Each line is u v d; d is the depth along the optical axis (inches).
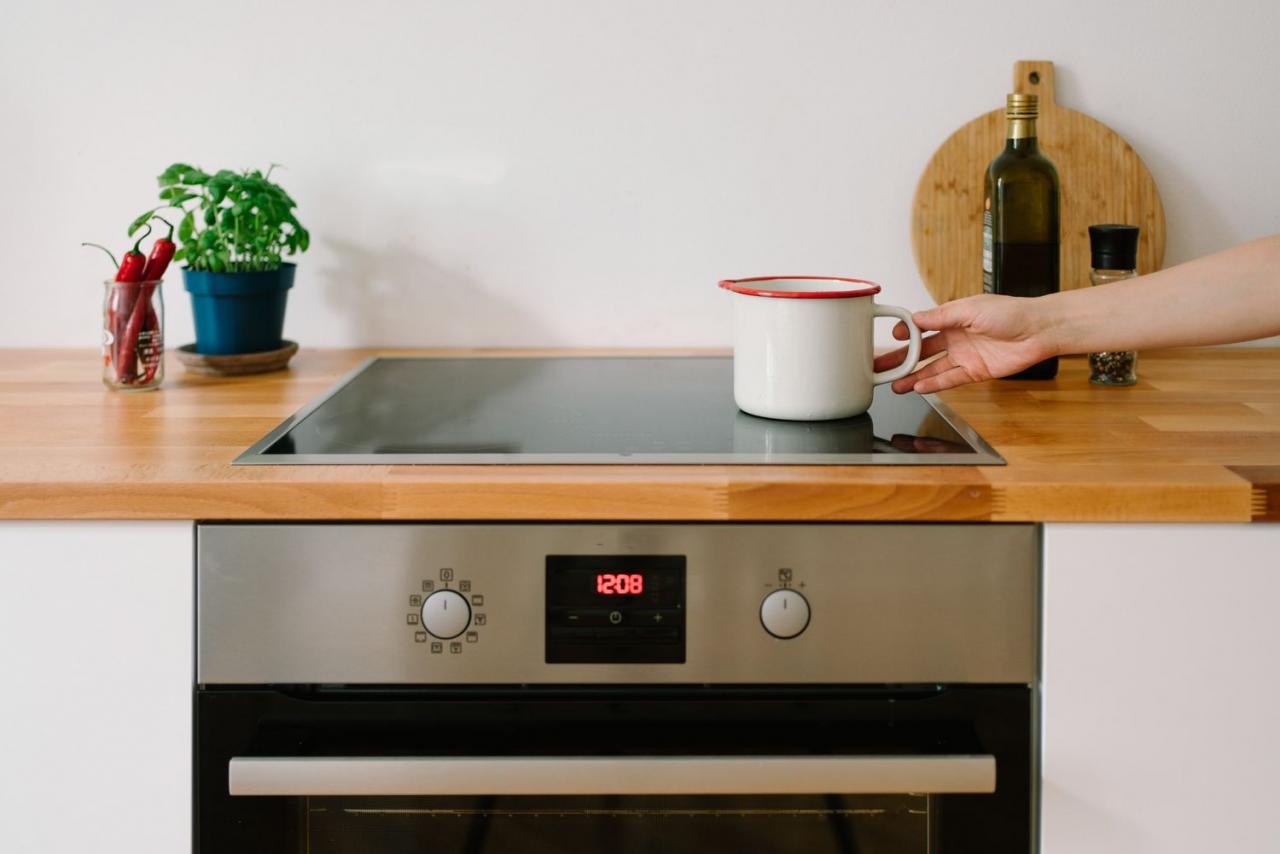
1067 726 42.4
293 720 43.3
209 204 59.9
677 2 64.9
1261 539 41.3
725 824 44.5
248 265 61.2
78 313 68.0
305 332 68.5
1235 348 67.5
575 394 56.1
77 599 42.5
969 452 44.6
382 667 42.6
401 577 42.2
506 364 63.7
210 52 65.6
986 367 51.0
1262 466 42.6
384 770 42.2
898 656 42.3
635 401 54.5
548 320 68.2
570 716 43.3
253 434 47.8
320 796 44.4
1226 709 42.2
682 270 67.4
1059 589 41.8
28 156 66.4
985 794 43.4
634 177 66.5
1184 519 41.1
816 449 45.3
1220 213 66.4
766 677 42.5
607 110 65.9
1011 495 40.9
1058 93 65.6
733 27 65.0
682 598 42.2
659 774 42.1
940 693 43.1
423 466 43.2
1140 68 65.2
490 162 66.6
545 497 41.3
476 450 45.4
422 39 65.4
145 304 55.8
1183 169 66.1
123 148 66.4
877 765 41.9
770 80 65.4
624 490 41.1
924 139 65.7
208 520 42.3
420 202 67.0
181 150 66.4
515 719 43.4
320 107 66.1
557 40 65.3
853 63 65.2
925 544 41.8
